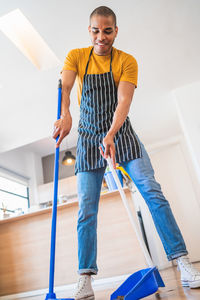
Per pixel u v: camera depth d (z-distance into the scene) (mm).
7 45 3068
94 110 1321
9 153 6062
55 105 4145
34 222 2625
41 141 6340
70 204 2506
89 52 1446
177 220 4922
